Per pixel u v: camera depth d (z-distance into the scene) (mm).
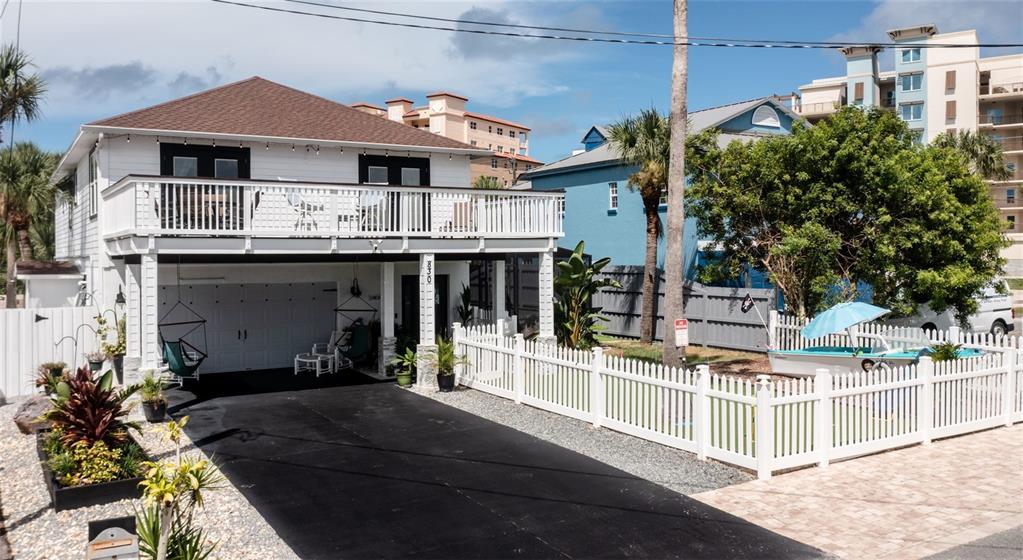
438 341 16344
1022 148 63594
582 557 7469
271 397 15562
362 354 18359
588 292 18375
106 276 17734
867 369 15133
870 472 10195
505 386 15344
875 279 18797
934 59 63844
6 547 7898
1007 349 13625
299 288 19609
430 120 85500
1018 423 13016
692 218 25500
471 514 8711
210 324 18375
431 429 12766
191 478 6453
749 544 7758
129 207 14555
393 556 7547
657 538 7938
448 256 18344
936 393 11852
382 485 9805
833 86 74750
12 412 14703
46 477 9984
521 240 18062
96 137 17969
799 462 10266
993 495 9219
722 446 10555
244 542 7934
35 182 25500
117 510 8984
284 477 10180
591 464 10617
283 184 15281
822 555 7469
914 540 7832
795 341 18109
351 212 16016
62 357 16797
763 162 19438
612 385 12570
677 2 13055
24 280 22516
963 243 18797
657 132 21156
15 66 19688
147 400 13125
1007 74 65625
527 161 86562
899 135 19906
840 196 18531
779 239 19656
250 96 21609
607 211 29484
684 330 12797
